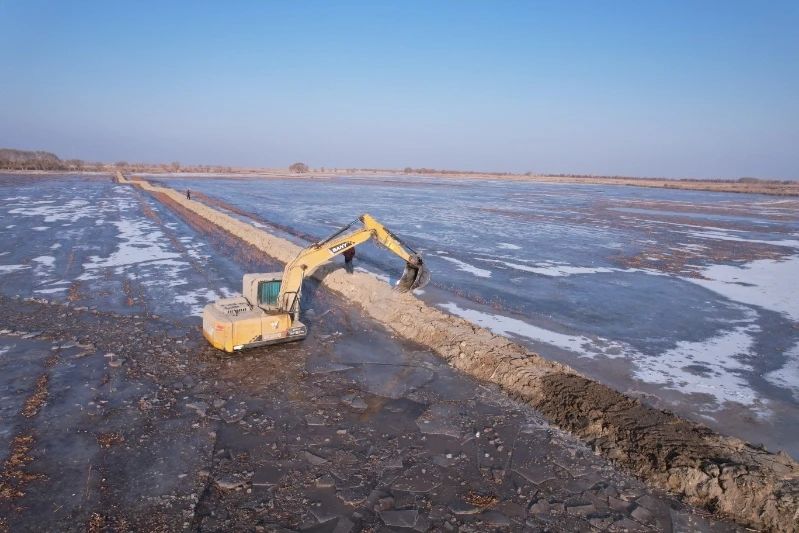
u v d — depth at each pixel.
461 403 9.74
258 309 11.85
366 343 12.56
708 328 14.72
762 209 55.22
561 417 9.19
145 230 28.39
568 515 6.81
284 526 6.30
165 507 6.52
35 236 25.38
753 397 10.52
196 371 10.54
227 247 24.20
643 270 22.17
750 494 6.93
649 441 8.17
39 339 11.91
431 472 7.57
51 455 7.51
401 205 49.62
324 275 18.42
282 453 7.83
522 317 15.16
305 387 10.06
